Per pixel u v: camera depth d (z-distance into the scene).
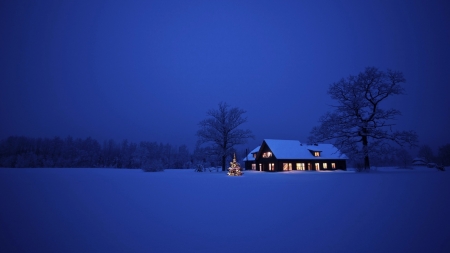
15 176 21.83
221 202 9.08
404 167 48.38
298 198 9.86
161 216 6.95
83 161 77.50
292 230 5.54
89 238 5.05
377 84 34.03
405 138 31.62
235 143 45.03
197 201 9.34
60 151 80.44
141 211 7.57
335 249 4.37
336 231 5.42
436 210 7.32
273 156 43.84
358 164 34.62
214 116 46.59
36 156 70.00
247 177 24.17
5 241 4.83
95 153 83.56
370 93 35.03
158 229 5.69
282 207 8.08
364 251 4.27
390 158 32.88
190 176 25.98
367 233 5.24
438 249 4.32
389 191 11.46
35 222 6.27
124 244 4.70
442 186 13.23
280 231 5.48
